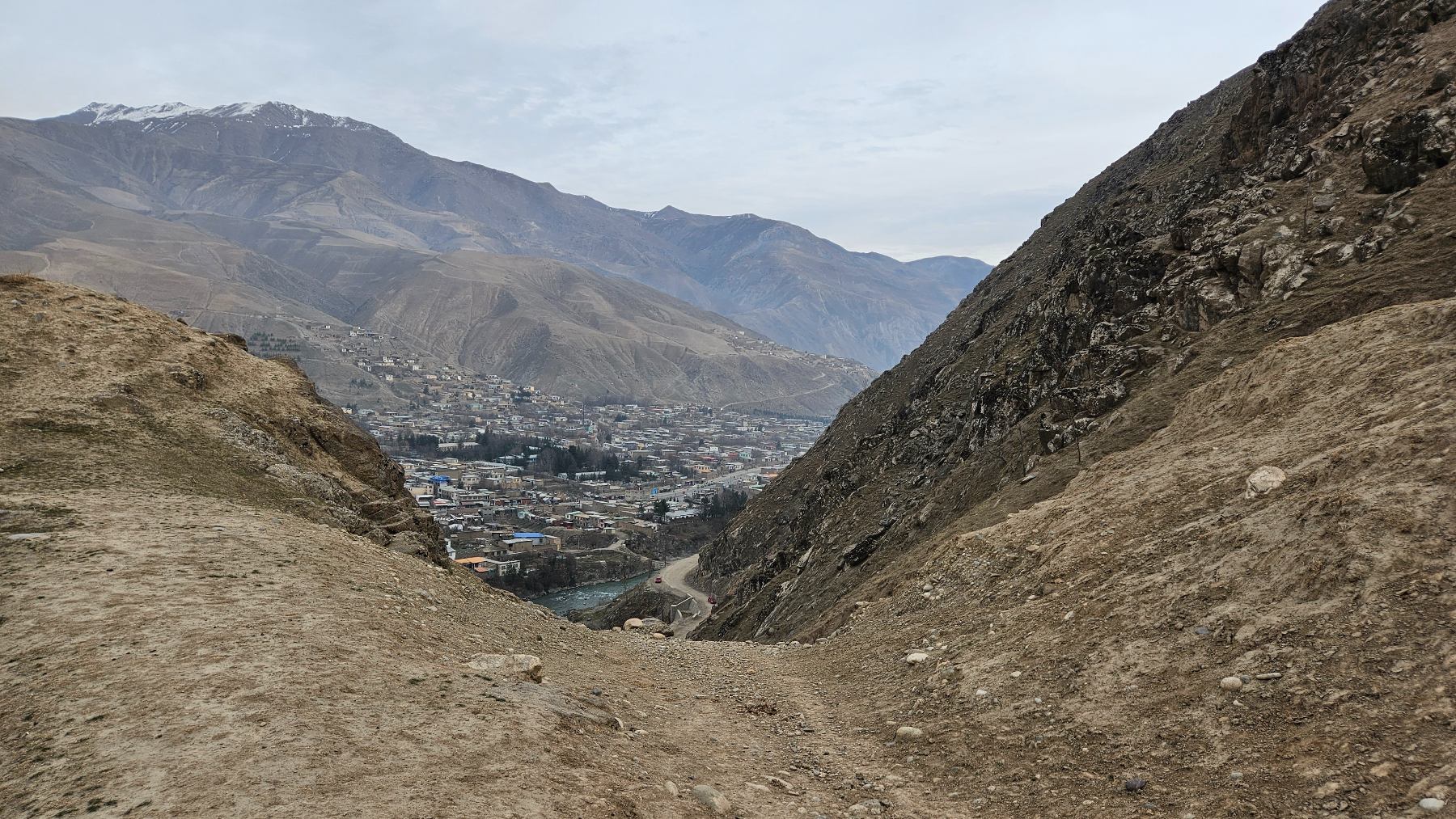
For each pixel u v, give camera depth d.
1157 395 34.19
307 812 8.95
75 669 12.63
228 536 20.92
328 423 40.28
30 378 31.09
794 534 101.38
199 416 33.12
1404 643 10.36
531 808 9.57
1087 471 28.88
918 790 12.63
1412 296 27.64
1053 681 14.47
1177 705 11.90
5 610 15.04
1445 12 44.16
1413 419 14.91
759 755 14.87
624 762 12.16
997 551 24.52
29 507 21.36
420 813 9.09
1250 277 37.00
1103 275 51.66
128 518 21.56
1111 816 10.27
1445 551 11.23
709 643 29.28
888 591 33.09
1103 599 16.11
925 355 122.00
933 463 69.25
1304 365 23.31
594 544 190.25
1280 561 13.24
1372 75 45.25
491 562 160.62
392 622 16.81
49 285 38.31
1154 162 99.50
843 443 123.69
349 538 24.36
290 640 14.30
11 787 9.77
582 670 19.52
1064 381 46.97
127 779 9.66
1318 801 8.98
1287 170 42.50
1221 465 20.22
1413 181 33.78
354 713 11.62
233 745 10.38
